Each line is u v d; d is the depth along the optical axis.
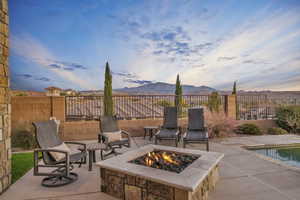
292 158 4.43
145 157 2.88
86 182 2.85
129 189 2.28
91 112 6.90
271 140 5.84
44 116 6.18
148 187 2.10
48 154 2.88
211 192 2.45
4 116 2.61
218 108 7.36
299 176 3.01
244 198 2.28
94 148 3.34
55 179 2.92
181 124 7.34
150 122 7.16
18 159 4.11
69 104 6.54
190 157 2.86
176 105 7.66
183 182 1.83
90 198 2.36
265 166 3.49
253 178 2.93
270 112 8.02
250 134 6.88
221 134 6.38
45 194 2.45
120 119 7.20
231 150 4.72
